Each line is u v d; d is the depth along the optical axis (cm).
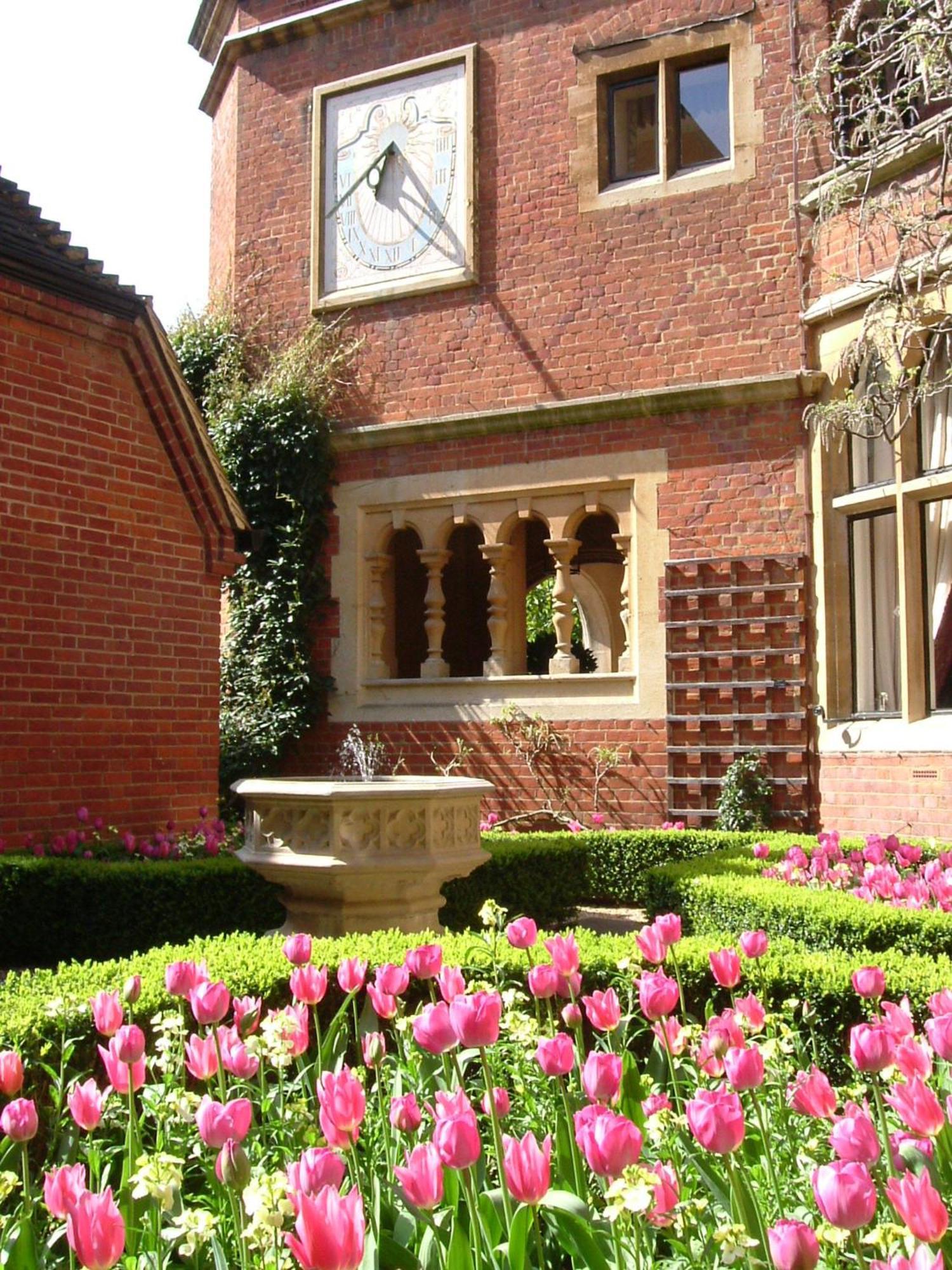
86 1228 166
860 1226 157
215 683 997
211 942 484
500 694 1194
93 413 903
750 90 1126
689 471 1117
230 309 1374
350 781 647
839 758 1020
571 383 1180
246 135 1393
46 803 843
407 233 1277
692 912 639
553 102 1217
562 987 293
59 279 870
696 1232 218
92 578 892
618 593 1916
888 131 876
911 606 962
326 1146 258
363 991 433
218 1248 215
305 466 1280
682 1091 309
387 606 1285
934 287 834
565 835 927
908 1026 247
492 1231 215
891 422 959
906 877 652
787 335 1089
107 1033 273
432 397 1250
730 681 1087
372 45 1323
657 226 1155
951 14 727
